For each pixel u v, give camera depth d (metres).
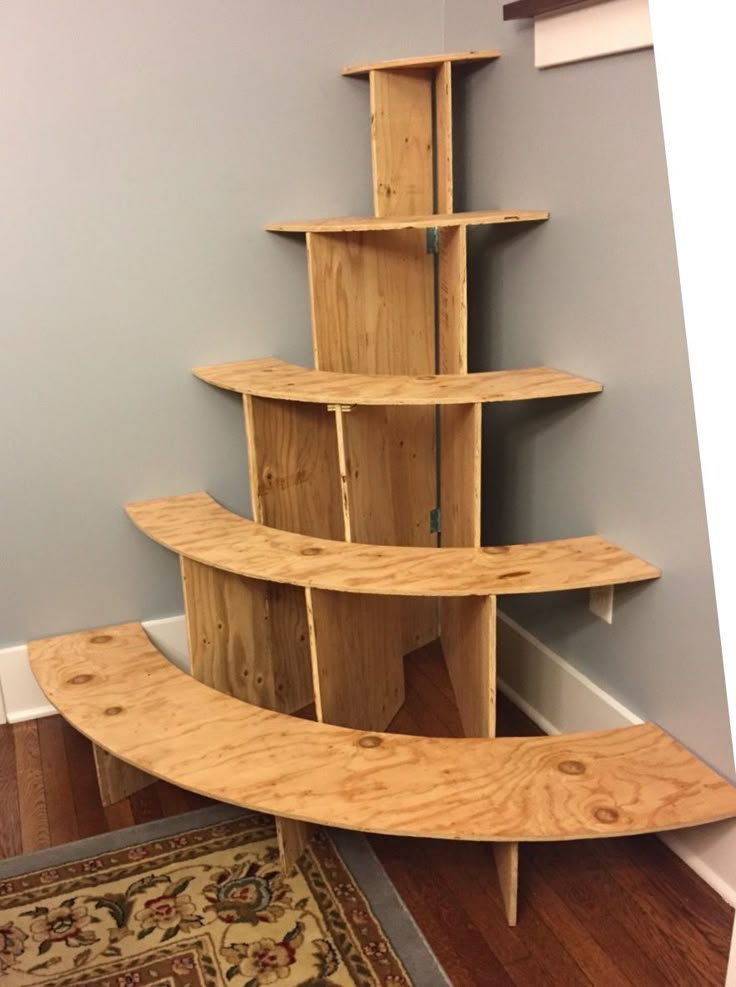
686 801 1.65
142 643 2.36
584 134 1.88
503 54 2.13
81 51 2.14
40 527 2.38
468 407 2.03
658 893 1.80
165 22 2.18
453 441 2.24
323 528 2.51
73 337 2.29
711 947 1.67
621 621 1.99
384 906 1.78
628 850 1.92
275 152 2.35
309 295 2.40
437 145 2.31
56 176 2.19
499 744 1.83
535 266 2.14
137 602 2.53
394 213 2.30
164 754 1.85
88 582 2.46
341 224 2.11
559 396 2.11
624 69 1.73
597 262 1.90
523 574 1.88
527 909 1.77
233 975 1.63
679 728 1.83
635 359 1.82
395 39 2.38
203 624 2.23
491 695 1.92
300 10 2.28
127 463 2.42
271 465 2.31
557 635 2.27
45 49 2.11
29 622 2.43
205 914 1.78
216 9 2.21
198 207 2.32
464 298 2.07
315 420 2.40
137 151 2.23
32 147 2.15
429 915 1.77
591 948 1.67
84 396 2.34
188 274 2.35
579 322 2.00
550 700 2.32
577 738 1.86
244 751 1.85
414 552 2.05
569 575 1.85
